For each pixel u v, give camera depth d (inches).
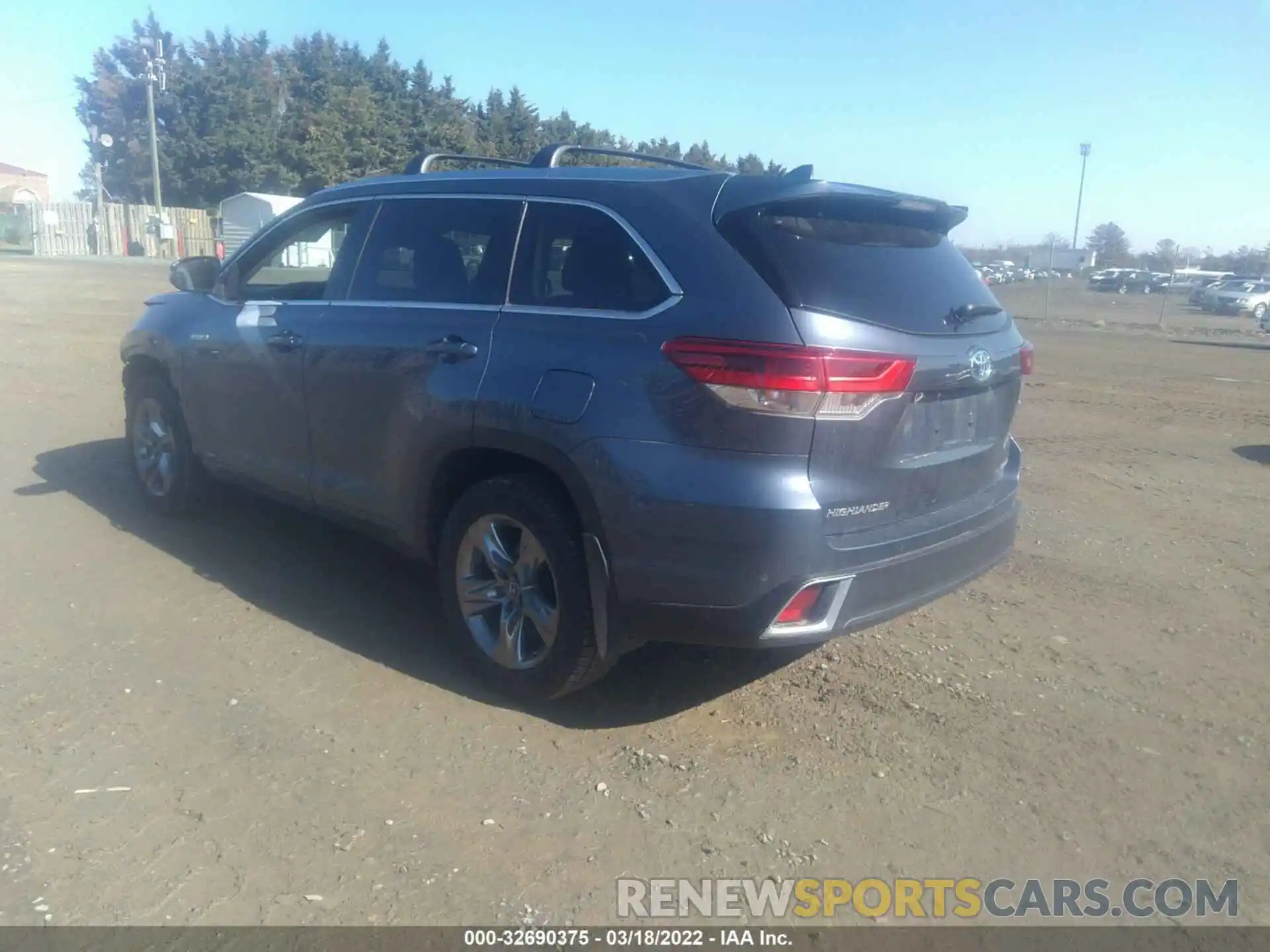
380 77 2839.6
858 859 136.4
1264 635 210.1
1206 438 417.7
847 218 161.3
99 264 1600.6
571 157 218.2
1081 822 145.5
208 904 122.7
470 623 175.9
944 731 168.2
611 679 183.0
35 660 181.6
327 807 142.0
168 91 2647.6
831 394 142.8
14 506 264.4
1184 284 2031.3
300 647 190.5
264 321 210.8
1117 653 199.6
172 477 248.5
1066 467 354.9
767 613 145.9
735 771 155.0
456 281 180.1
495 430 163.6
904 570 156.1
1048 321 1240.2
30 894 123.2
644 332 151.5
